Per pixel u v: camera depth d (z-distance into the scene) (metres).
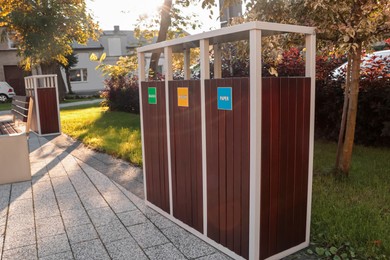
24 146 4.77
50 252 2.87
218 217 2.78
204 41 2.70
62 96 23.86
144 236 3.10
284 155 2.54
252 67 2.27
